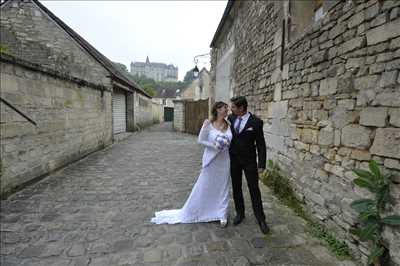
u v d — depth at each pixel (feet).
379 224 6.59
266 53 16.28
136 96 53.31
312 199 10.24
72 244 8.41
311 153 10.39
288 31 13.07
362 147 7.35
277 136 14.23
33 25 32.53
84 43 35.27
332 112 8.87
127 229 9.53
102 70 33.55
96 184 15.17
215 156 9.98
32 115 14.83
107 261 7.52
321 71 9.60
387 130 6.43
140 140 38.11
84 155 23.59
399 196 6.16
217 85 37.68
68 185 14.87
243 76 22.54
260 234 9.23
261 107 17.47
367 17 7.09
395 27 6.15
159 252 8.04
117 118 44.09
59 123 18.38
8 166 12.71
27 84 14.30
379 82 6.68
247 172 9.61
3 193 12.33
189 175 17.62
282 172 13.52
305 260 7.63
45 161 16.48
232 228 9.73
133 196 13.20
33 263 7.37
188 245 8.47
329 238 8.66
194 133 48.93
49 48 32.78
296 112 11.84
